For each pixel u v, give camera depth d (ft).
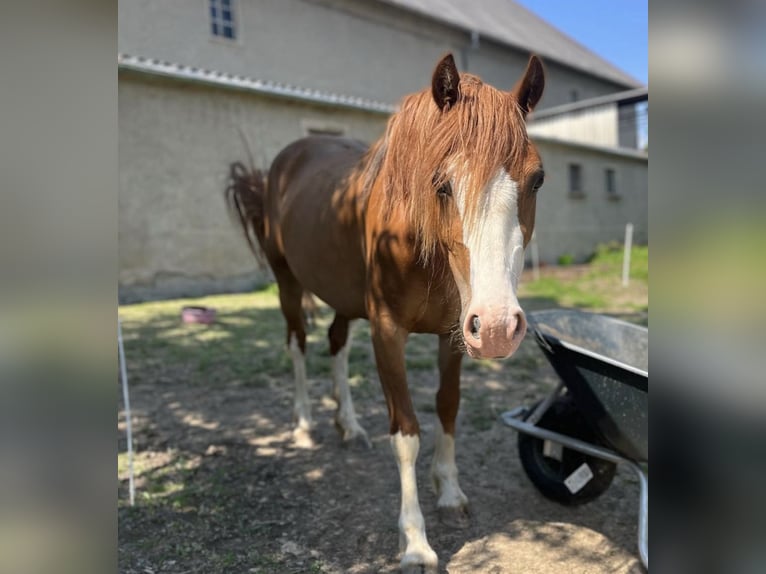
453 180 5.59
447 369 8.30
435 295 7.23
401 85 55.21
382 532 8.31
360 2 51.19
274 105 35.37
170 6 39.32
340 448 11.23
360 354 17.98
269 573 7.32
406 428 7.51
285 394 14.46
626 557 7.72
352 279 8.94
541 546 7.94
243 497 9.32
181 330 21.43
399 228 7.01
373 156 8.13
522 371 16.24
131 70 28.78
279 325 22.52
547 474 8.94
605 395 7.29
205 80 31.12
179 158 31.30
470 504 8.97
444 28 58.95
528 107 6.42
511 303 5.27
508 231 5.47
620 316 24.53
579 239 56.65
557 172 54.24
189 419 12.78
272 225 12.48
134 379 15.44
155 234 30.37
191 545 7.92
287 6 46.14
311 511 8.90
